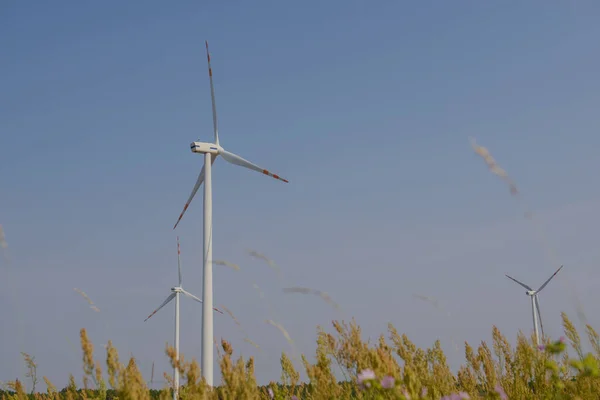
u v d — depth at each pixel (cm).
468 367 1021
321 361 866
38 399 1030
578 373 800
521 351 962
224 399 802
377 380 695
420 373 904
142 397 765
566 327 928
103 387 768
